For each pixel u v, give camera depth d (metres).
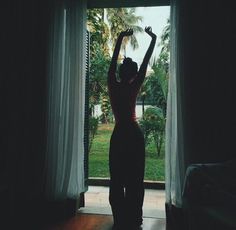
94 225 2.59
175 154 2.61
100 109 6.04
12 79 2.83
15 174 2.82
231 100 2.52
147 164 5.70
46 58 2.81
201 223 1.74
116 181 2.40
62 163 2.81
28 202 2.84
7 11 2.85
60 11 2.81
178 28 2.58
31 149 2.83
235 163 1.91
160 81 4.48
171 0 2.64
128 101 2.34
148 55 2.37
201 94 2.55
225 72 2.52
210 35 2.53
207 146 2.54
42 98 2.81
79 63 2.77
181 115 2.57
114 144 2.35
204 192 1.82
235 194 1.73
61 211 2.80
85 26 2.81
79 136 2.80
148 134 5.14
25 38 2.82
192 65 2.55
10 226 2.56
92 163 6.04
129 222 2.50
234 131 2.52
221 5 2.52
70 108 2.75
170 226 2.58
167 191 2.62
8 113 2.87
